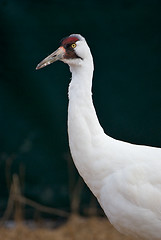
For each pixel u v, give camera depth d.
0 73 12.23
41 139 12.36
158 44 12.32
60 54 8.27
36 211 12.50
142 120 12.37
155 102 12.35
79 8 12.30
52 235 12.05
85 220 12.53
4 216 12.32
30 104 12.28
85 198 12.59
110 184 8.07
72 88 8.26
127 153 8.15
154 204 7.95
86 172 8.27
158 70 12.34
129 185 8.00
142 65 12.35
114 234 12.14
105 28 12.33
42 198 12.45
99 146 8.16
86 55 8.20
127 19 12.30
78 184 12.48
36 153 12.38
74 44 8.22
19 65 12.22
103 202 8.25
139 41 12.34
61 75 12.28
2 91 12.25
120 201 8.06
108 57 12.34
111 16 12.30
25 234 12.00
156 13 12.30
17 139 12.33
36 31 12.22
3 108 12.28
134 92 12.34
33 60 12.23
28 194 12.41
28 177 12.38
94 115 8.21
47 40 12.25
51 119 12.32
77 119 8.17
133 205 8.01
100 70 12.37
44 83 12.26
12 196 12.25
